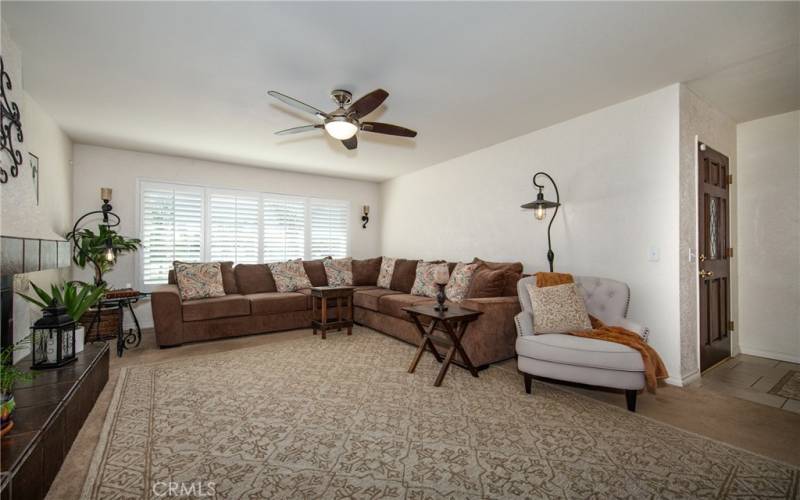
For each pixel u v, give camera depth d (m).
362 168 5.51
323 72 2.59
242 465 1.70
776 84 2.81
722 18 2.00
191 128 3.74
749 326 3.57
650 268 2.91
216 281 4.43
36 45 2.23
